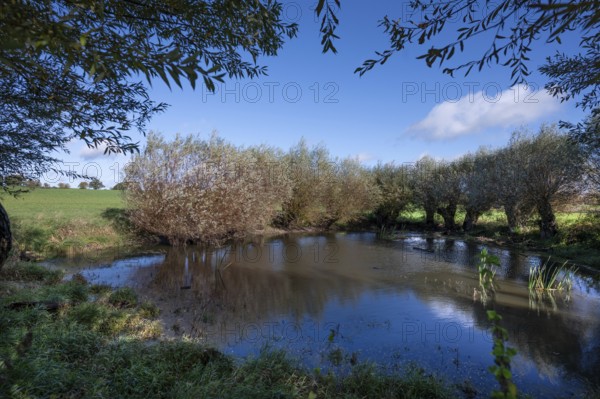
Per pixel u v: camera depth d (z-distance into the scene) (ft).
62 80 8.70
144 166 44.06
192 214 42.32
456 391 14.26
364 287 29.99
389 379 14.38
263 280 32.04
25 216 52.75
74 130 8.59
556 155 47.34
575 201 46.78
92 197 103.45
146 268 35.91
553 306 24.99
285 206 71.36
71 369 11.68
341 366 15.97
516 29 5.11
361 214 82.33
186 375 12.71
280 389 12.30
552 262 39.96
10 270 27.73
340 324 21.42
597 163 40.01
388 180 81.20
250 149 60.59
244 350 17.21
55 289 22.62
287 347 17.83
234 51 9.07
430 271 36.22
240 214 47.70
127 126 10.91
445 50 5.09
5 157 16.57
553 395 14.25
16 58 4.43
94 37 5.21
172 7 7.38
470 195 63.57
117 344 14.69
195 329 19.81
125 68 4.28
